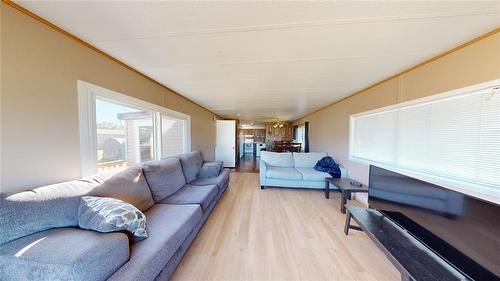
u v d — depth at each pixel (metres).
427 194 1.36
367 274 1.56
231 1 1.13
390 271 1.59
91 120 1.71
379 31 1.47
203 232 2.20
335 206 3.07
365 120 3.28
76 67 1.57
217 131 6.76
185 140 4.07
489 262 0.97
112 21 1.34
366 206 3.07
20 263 0.89
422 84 2.07
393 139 2.57
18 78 1.20
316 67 2.23
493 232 0.96
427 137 2.05
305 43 1.66
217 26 1.41
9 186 1.15
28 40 1.24
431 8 1.19
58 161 1.43
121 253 1.06
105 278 0.96
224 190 3.68
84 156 1.64
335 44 1.68
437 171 1.93
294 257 1.76
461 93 1.66
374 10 1.21
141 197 1.85
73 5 1.16
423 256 1.26
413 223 1.49
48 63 1.36
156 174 2.24
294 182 3.89
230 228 2.30
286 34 1.51
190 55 1.91
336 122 4.38
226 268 1.61
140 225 1.30
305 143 7.01
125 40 1.62
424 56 1.92
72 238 1.04
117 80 2.03
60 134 1.45
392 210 1.76
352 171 3.61
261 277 1.51
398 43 1.65
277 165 4.55
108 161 2.07
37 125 1.30
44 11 1.22
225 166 6.74
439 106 1.91
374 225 1.70
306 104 4.81
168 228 1.51
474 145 1.60
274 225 2.39
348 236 2.15
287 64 2.14
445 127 1.85
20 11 1.20
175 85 3.04
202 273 1.54
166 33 1.51
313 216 2.68
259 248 1.90
